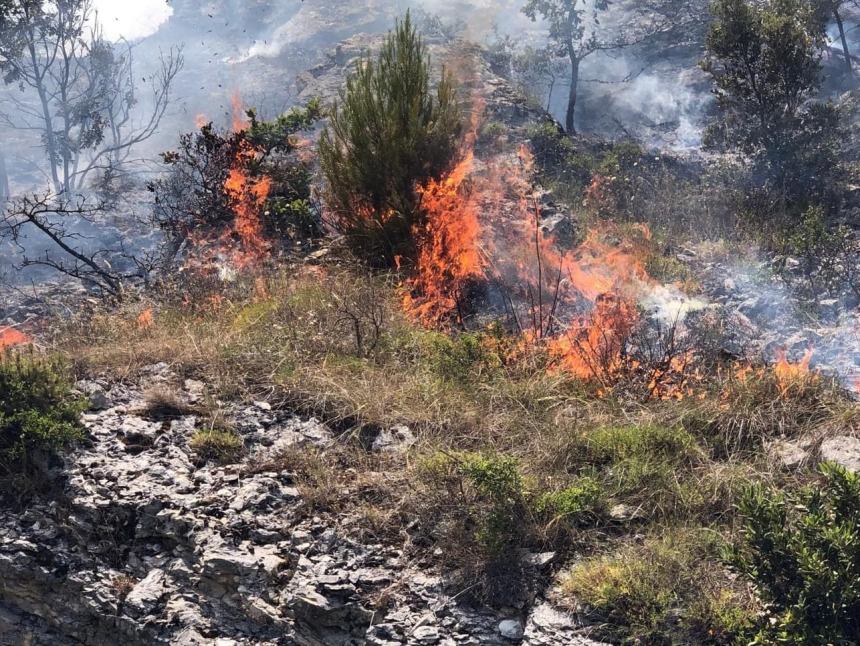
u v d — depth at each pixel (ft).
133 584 18.72
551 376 23.58
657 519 18.03
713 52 54.80
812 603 14.49
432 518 18.25
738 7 52.75
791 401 21.63
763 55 52.24
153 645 17.78
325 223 37.37
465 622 16.22
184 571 18.43
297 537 18.24
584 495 18.08
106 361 24.54
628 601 15.81
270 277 31.19
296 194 38.86
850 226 44.45
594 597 15.97
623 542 17.40
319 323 26.11
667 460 19.47
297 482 19.66
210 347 24.77
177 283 31.81
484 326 28.40
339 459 20.45
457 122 34.37
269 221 37.22
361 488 19.34
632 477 18.79
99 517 19.51
